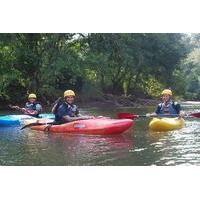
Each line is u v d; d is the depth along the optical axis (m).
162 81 40.28
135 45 32.53
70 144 9.35
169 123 11.61
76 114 11.80
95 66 27.67
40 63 25.00
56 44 25.55
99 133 10.72
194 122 13.94
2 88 22.28
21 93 24.69
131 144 9.25
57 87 27.81
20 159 7.78
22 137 10.61
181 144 9.20
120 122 10.72
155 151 8.41
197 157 7.80
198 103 39.19
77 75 27.45
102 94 31.33
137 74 37.66
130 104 30.48
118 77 37.69
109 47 30.11
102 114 19.23
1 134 11.27
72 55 26.12
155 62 36.59
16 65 24.50
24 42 24.64
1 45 22.77
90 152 8.37
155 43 34.84
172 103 12.73
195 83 56.91
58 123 11.73
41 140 10.03
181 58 40.09
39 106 14.79
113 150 8.55
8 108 23.09
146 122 13.85
